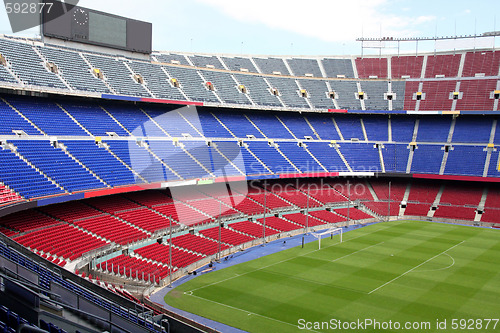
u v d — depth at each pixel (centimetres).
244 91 8462
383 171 8406
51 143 5309
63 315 2350
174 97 7231
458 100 8788
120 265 4422
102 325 2319
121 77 6856
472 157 8244
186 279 4497
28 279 2469
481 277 4569
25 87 5300
